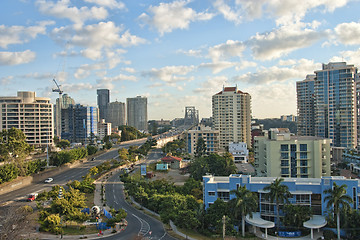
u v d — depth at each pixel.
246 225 91.06
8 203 118.69
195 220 86.06
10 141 150.50
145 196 116.50
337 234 82.19
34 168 164.25
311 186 90.75
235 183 94.94
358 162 196.50
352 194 86.94
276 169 132.62
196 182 133.62
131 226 94.81
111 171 191.25
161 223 97.94
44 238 82.38
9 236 70.19
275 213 90.31
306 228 86.69
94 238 83.81
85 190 134.88
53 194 109.88
